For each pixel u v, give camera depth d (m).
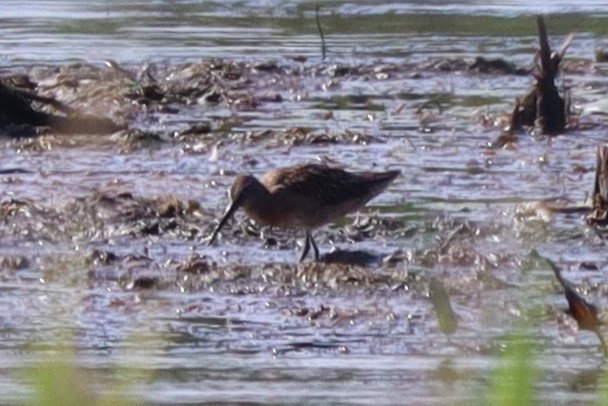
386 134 21.73
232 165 19.62
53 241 15.97
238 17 32.59
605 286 14.36
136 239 16.09
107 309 13.77
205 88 24.69
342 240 16.12
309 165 15.88
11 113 21.64
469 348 12.86
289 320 13.59
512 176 19.05
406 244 15.95
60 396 8.25
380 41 29.98
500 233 16.25
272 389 11.96
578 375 12.20
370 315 13.70
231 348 12.91
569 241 16.02
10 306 13.84
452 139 21.36
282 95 24.73
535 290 14.15
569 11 32.91
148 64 26.83
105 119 21.88
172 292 14.30
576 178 18.94
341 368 12.46
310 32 31.08
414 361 12.61
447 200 17.75
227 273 14.73
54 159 19.94
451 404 11.05
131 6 33.44
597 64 27.20
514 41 29.91
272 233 16.34
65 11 32.72
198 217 16.78
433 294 13.19
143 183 18.58
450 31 31.08
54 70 25.98
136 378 10.88
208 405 11.57
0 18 31.73
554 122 21.94
